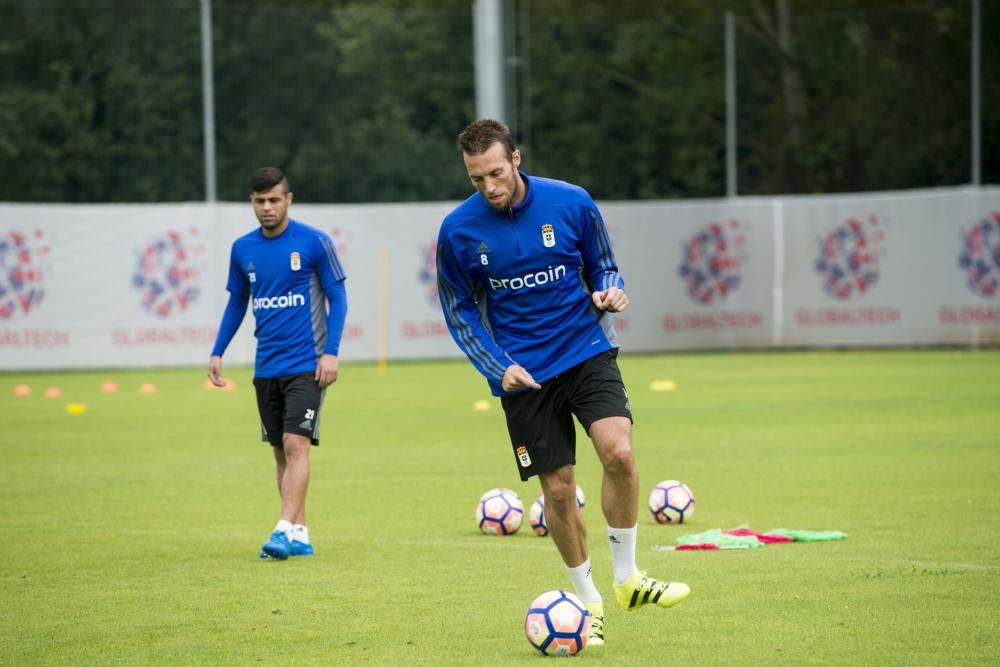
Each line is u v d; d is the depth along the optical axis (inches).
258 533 970.1
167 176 3262.8
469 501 1109.7
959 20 3270.2
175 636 660.7
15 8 3282.5
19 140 3169.3
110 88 3260.3
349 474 1274.6
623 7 4065.0
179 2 3427.7
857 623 665.0
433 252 2977.4
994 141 3203.7
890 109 3378.4
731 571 796.6
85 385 2434.8
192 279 2802.7
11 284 2706.7
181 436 1625.2
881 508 1028.5
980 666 586.2
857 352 3036.4
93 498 1144.2
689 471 1253.1
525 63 2876.5
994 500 1059.9
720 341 3164.4
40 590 772.0
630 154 3752.5
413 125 3636.8
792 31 3570.4
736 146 3609.7
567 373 665.0
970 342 2982.3
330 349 903.7
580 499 941.2
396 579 794.8
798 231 3142.2
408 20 3686.0
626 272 3112.7
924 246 3026.6
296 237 911.7
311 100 3371.1
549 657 611.2
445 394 2185.0
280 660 613.3
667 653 615.5
